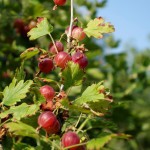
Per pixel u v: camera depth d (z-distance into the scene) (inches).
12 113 14.9
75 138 13.7
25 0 29.2
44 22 17.1
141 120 30.7
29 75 22.4
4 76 25.2
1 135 14.5
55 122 14.0
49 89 14.8
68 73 15.2
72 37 16.1
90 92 14.5
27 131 13.2
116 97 31.4
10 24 28.5
